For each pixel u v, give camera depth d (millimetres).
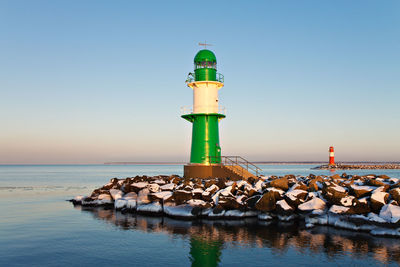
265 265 14859
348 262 14922
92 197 32844
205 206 24406
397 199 19688
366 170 155500
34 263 15492
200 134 34156
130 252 16938
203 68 34188
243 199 24359
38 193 46594
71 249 17516
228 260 15570
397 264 14617
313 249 16719
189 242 18422
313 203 21906
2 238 19703
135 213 27266
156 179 34750
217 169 32938
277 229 20734
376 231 18781
